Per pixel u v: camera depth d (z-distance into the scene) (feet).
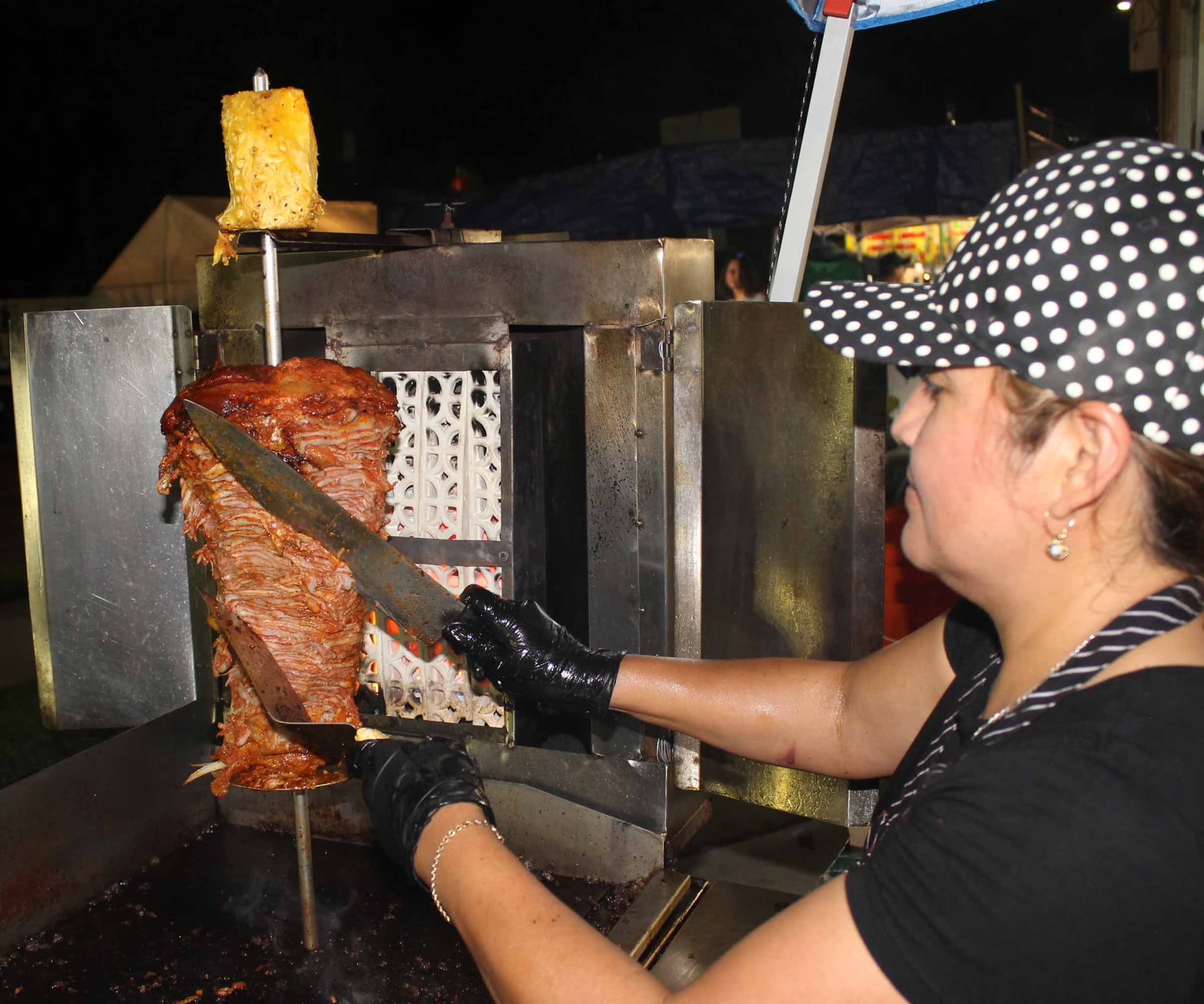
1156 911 2.14
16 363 7.00
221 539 4.47
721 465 5.88
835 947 2.37
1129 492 2.39
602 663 4.50
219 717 6.93
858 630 6.91
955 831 2.32
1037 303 2.27
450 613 4.69
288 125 4.38
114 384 6.79
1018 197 2.42
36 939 5.61
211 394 4.33
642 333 5.63
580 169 19.89
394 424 4.78
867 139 17.70
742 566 6.19
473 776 3.68
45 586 7.19
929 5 6.72
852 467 6.72
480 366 5.97
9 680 13.79
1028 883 2.19
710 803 7.43
